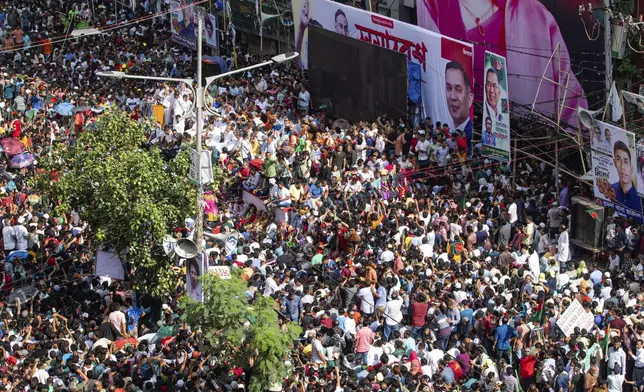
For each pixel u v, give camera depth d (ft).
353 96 196.65
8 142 183.21
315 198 167.63
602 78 172.76
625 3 172.76
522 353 130.11
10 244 153.69
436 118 186.29
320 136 186.50
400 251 150.41
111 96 208.74
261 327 116.47
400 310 137.18
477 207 163.53
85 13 256.11
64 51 239.30
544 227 162.71
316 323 129.29
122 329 134.41
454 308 134.41
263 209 166.30
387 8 213.05
